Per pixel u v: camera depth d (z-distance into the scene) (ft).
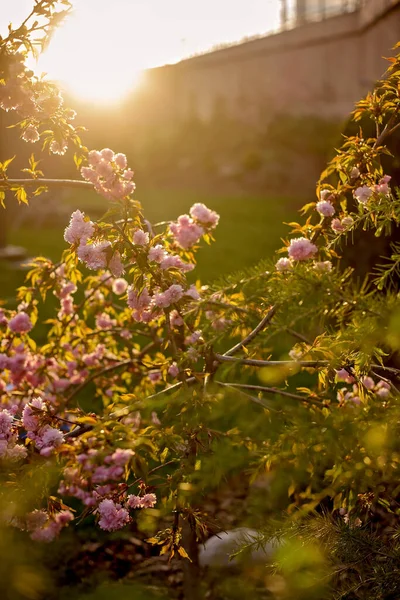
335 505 6.13
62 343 10.61
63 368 11.14
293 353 7.17
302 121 70.69
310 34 78.79
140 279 7.20
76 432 6.57
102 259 7.20
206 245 37.83
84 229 7.29
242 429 4.83
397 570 5.14
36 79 7.24
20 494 5.20
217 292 6.28
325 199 7.88
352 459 5.07
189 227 8.23
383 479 5.20
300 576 5.30
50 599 7.27
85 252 7.12
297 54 81.71
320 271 5.58
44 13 6.94
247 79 90.48
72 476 6.54
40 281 10.23
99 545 9.93
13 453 6.29
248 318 6.26
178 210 55.01
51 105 7.39
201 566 8.58
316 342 6.16
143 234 7.26
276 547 5.82
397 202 6.61
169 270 7.26
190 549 7.87
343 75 74.69
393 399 5.19
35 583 3.43
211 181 72.84
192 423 5.48
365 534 5.61
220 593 7.50
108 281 11.07
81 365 11.10
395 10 53.93
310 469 5.08
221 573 8.05
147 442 5.63
